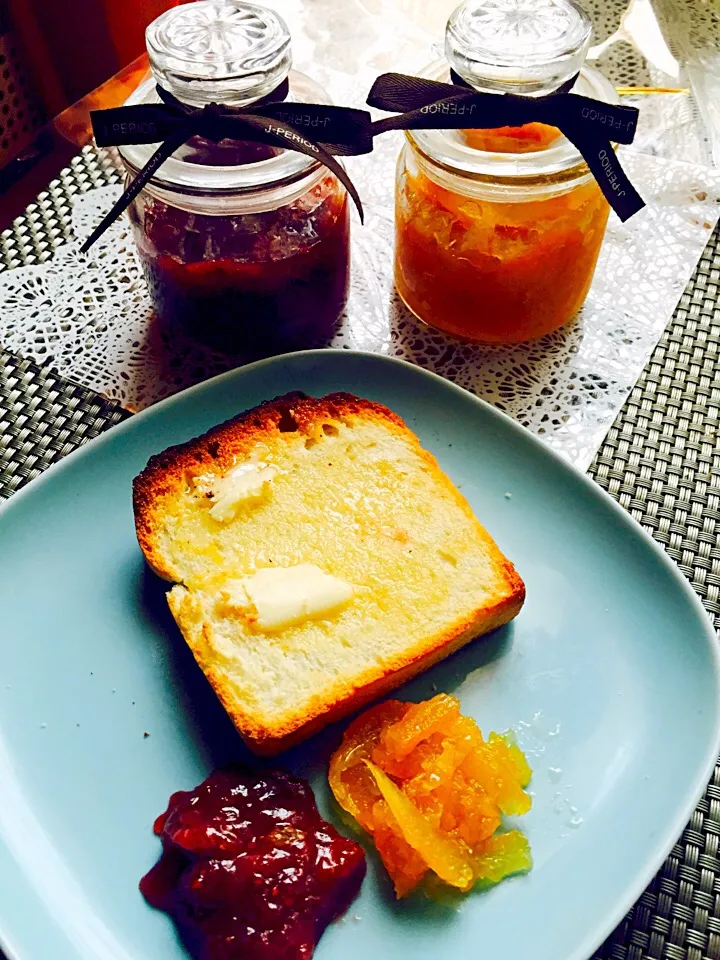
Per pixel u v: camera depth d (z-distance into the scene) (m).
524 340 0.34
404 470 0.29
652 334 0.35
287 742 0.24
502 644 0.27
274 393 0.32
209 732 0.25
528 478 0.30
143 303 0.36
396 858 0.23
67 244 0.38
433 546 0.28
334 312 0.34
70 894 0.23
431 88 0.29
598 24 0.46
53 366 0.34
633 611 0.27
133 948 0.22
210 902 0.22
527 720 0.26
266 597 0.26
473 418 0.31
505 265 0.31
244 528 0.28
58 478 0.29
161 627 0.27
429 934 0.22
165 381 0.34
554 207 0.30
